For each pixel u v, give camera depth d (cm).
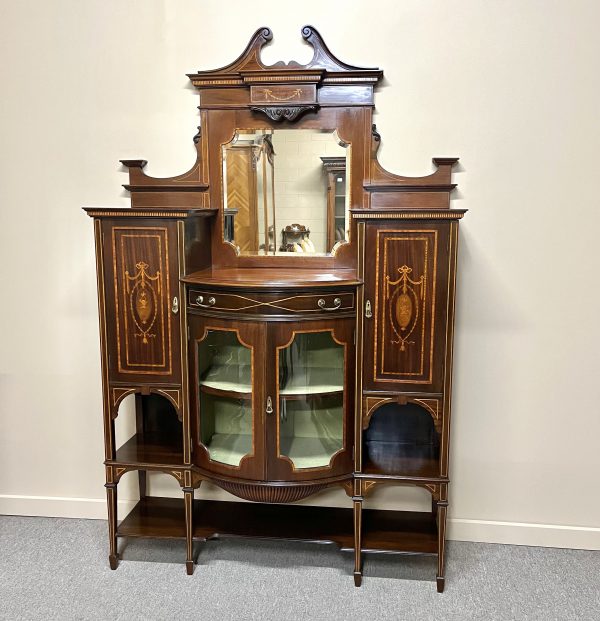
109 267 224
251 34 242
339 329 217
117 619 212
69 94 254
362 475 225
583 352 246
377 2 234
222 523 248
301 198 243
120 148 255
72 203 261
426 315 213
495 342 249
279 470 221
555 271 243
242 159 244
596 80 230
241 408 225
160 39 246
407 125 239
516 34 231
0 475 280
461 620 212
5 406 277
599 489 253
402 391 219
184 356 225
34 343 272
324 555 251
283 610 217
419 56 235
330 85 235
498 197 240
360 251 212
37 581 233
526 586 230
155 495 275
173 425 268
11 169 261
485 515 260
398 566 243
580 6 227
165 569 242
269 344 214
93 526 274
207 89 241
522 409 252
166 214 215
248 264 249
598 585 230
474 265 245
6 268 268
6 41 253
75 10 248
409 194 239
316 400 221
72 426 276
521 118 235
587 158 235
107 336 229
